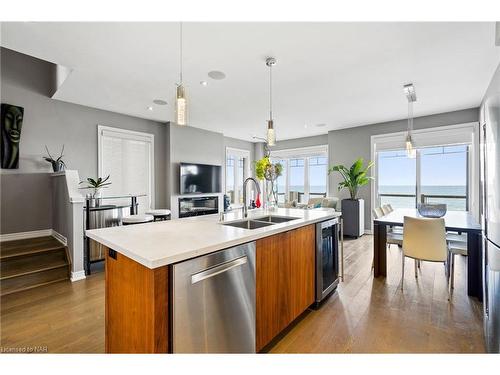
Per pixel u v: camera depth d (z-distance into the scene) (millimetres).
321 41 2404
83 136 4477
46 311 2268
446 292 2637
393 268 3410
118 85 3512
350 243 4887
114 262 1408
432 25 2148
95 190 3773
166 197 5668
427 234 2541
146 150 5371
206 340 1276
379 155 5754
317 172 7270
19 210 3830
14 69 3820
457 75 3160
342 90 3660
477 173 4434
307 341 1817
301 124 5758
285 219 2502
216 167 6570
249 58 2732
